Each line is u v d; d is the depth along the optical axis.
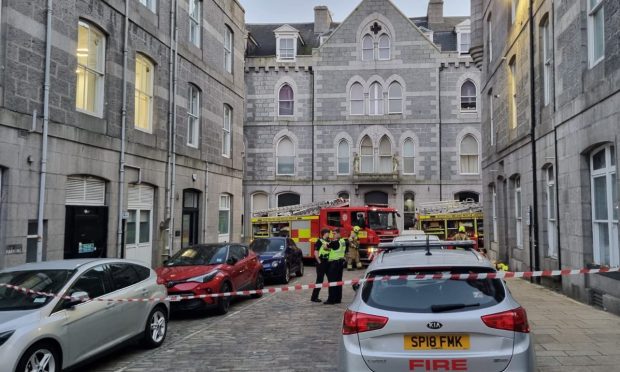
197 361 7.23
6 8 9.81
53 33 11.05
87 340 6.52
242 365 6.95
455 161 31.02
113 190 13.16
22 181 10.10
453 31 33.84
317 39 35.31
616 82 9.09
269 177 31.92
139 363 7.22
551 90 13.21
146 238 15.20
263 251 16.83
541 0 13.84
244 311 11.28
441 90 31.52
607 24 9.66
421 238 8.25
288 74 32.41
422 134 31.30
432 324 4.32
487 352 4.23
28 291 6.44
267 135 32.22
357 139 31.61
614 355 6.90
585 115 10.69
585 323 8.94
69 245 11.70
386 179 30.59
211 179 19.42
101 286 7.16
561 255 12.38
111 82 13.18
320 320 10.02
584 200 10.98
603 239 10.50
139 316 7.72
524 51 15.48
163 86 15.92
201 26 18.78
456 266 4.78
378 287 4.78
